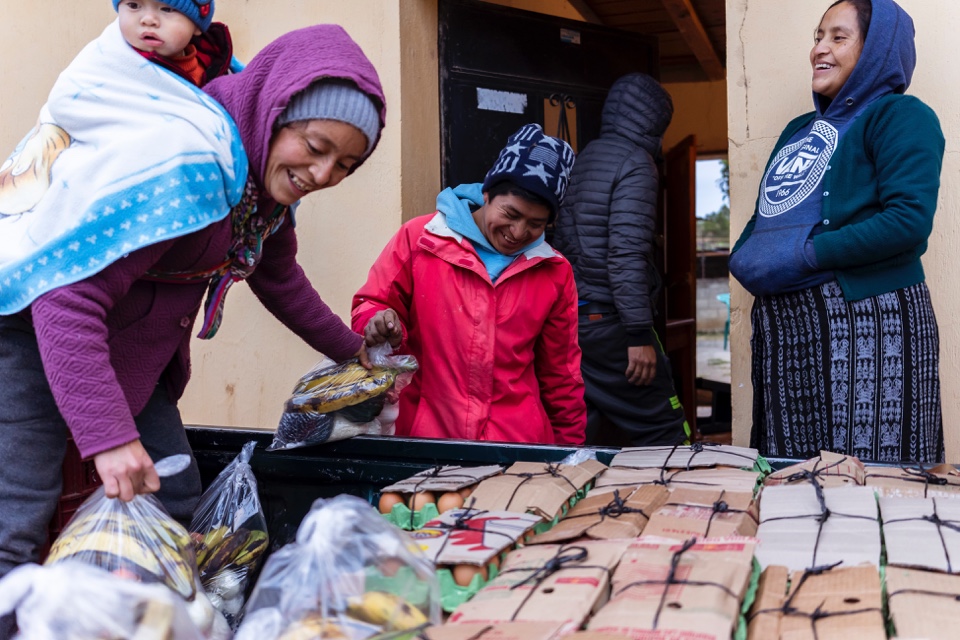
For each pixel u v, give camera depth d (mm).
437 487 1653
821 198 2475
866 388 2402
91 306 1438
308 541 1218
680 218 5605
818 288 2445
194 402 3943
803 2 2922
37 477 1628
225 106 1606
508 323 2434
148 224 1446
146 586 1162
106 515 1517
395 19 3469
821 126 2537
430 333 2451
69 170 1475
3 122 4059
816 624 1064
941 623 1025
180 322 1738
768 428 2596
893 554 1242
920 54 2791
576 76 4062
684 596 1099
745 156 3045
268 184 1638
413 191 3607
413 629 1131
